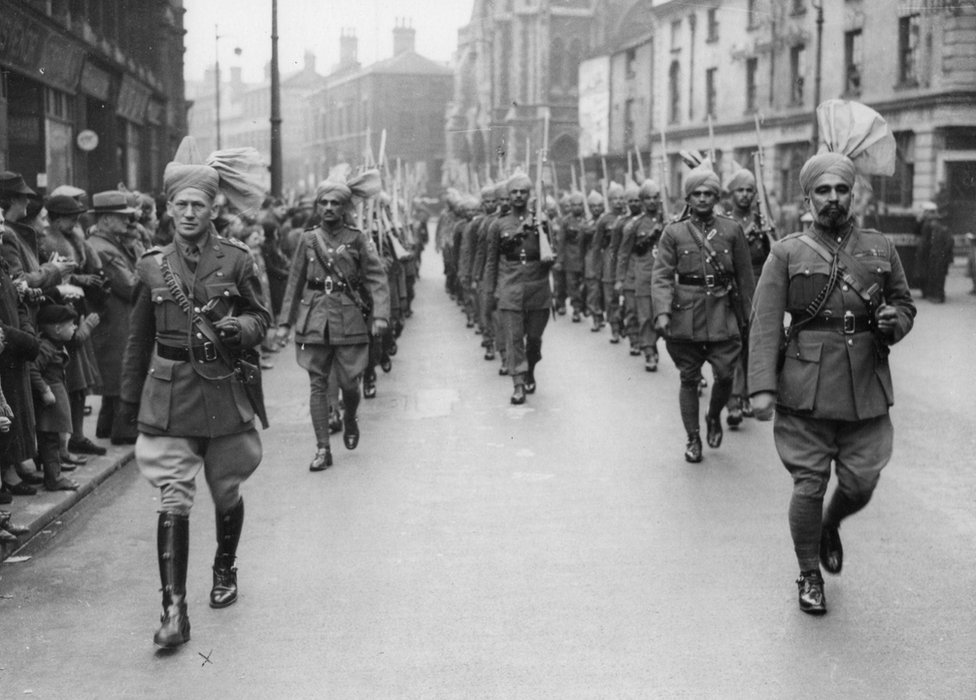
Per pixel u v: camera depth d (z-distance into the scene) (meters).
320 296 7.84
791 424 4.97
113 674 4.29
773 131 38.53
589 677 4.23
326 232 7.93
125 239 8.44
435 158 89.06
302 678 4.24
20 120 17.77
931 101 30.58
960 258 29.75
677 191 45.81
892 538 5.93
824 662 4.34
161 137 31.17
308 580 5.39
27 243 7.09
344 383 7.98
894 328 4.84
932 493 6.83
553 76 72.44
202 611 4.98
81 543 6.00
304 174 102.94
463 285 16.17
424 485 7.23
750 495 6.90
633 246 13.04
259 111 110.06
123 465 7.76
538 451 8.22
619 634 4.66
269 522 6.39
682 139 45.28
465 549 5.86
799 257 4.94
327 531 6.21
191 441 4.79
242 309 4.98
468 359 13.54
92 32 20.94
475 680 4.21
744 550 5.78
